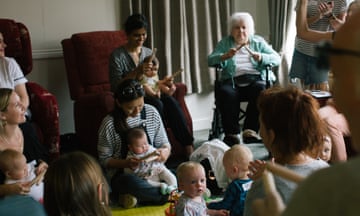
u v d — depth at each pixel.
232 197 2.31
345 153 2.96
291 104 1.40
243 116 4.17
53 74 4.30
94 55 4.02
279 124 1.41
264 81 4.08
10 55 3.73
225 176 3.15
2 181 2.57
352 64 0.63
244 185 2.30
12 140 2.81
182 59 4.59
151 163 3.09
